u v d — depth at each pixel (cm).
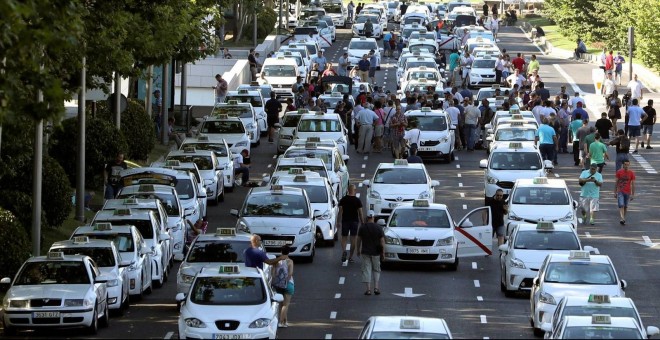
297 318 5519
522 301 5938
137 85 11431
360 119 10256
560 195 7281
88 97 8281
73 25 4656
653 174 9481
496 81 13925
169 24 8162
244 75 14088
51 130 7525
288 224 6750
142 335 5156
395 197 7806
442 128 9900
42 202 6962
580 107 9875
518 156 8369
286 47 15200
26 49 4400
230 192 8931
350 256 6881
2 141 6191
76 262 5297
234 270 4991
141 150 9394
